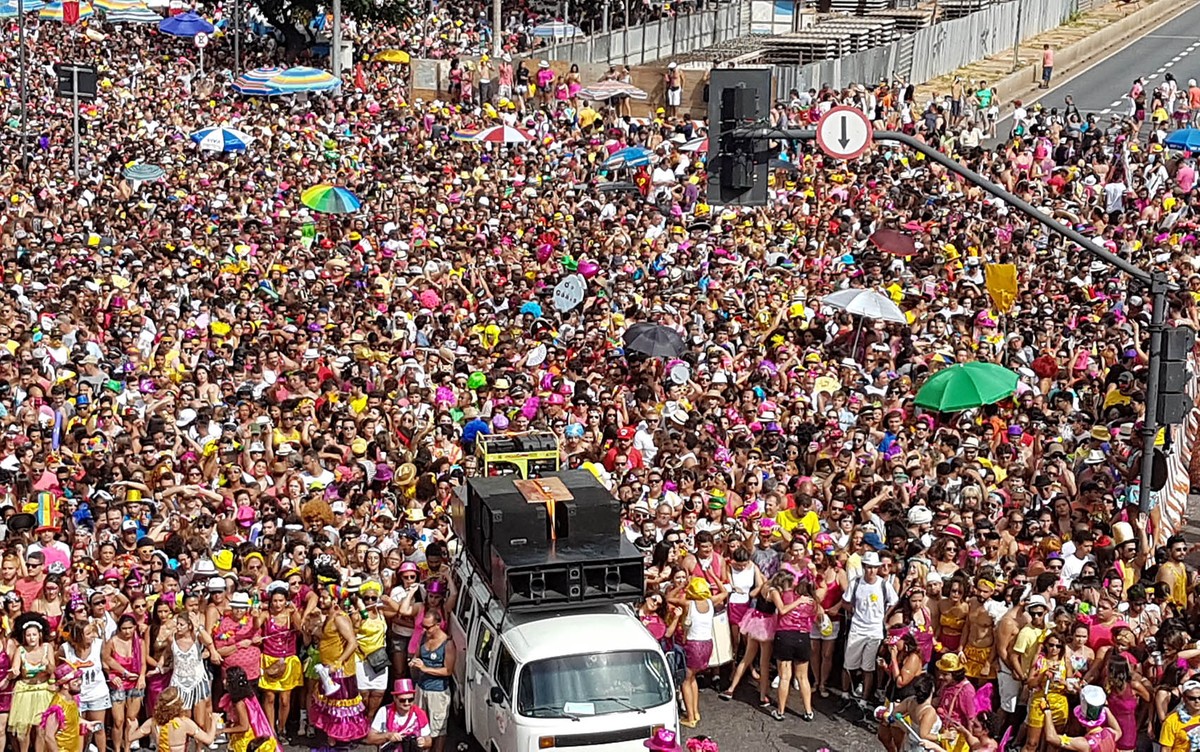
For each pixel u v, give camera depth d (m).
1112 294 28.41
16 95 45.12
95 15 56.88
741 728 16.75
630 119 48.75
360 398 22.23
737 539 17.17
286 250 31.45
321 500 18.09
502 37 62.59
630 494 18.25
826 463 19.19
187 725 14.59
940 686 14.98
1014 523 18.06
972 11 67.44
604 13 59.19
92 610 15.26
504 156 42.66
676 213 36.50
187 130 42.72
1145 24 80.25
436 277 29.50
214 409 21.52
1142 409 22.30
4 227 31.14
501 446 16.56
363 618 15.89
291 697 16.55
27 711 14.69
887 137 16.56
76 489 18.55
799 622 16.75
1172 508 21.50
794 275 29.92
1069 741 15.10
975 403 20.81
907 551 17.09
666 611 16.59
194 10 59.81
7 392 21.47
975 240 32.16
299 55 57.03
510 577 14.81
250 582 16.14
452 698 16.47
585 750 14.32
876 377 24.44
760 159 16.03
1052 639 15.23
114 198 35.12
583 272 30.73
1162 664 15.38
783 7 63.69
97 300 25.83
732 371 24.34
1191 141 39.03
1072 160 41.84
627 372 24.25
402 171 38.62
